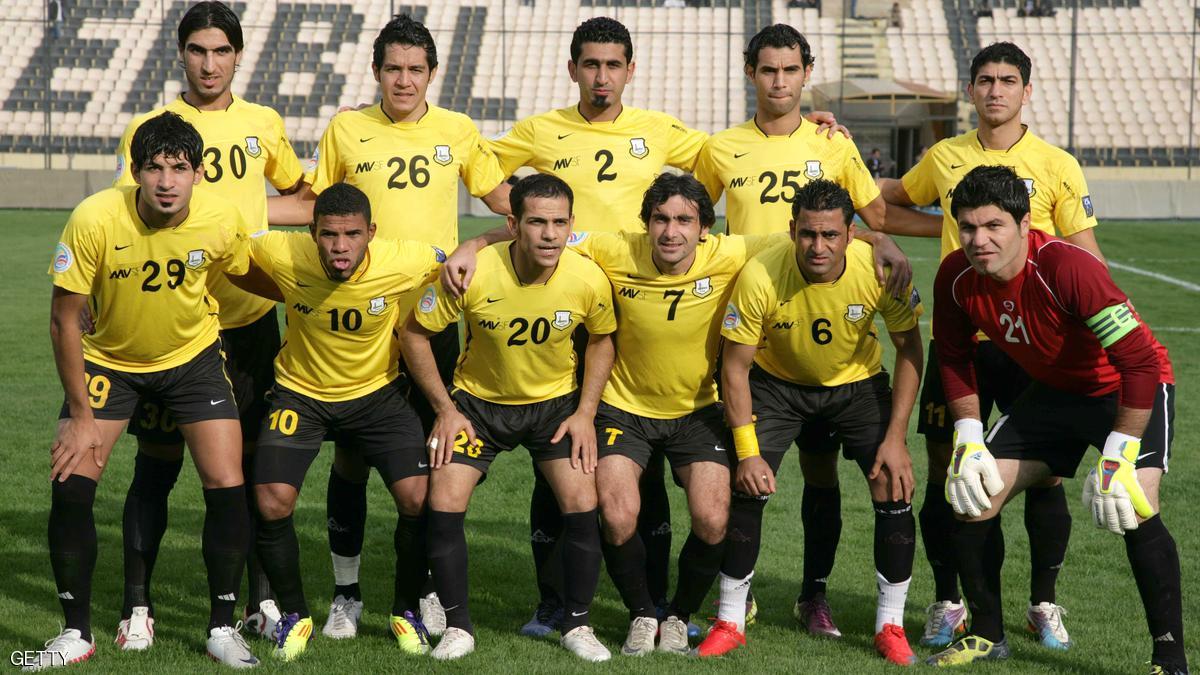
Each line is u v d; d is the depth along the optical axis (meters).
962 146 5.89
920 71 36.06
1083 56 35.78
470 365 5.29
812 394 5.34
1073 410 4.93
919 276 20.19
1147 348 4.59
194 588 6.05
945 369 5.08
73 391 4.80
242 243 5.08
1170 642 4.74
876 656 5.13
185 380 5.04
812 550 5.61
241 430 5.49
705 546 5.14
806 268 5.02
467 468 5.14
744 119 34.78
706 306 5.18
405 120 6.00
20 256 20.88
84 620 4.95
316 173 6.08
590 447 5.16
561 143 6.16
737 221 6.05
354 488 5.54
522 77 35.19
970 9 37.72
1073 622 5.61
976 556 5.02
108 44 34.88
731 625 5.21
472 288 5.05
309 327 5.09
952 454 5.33
